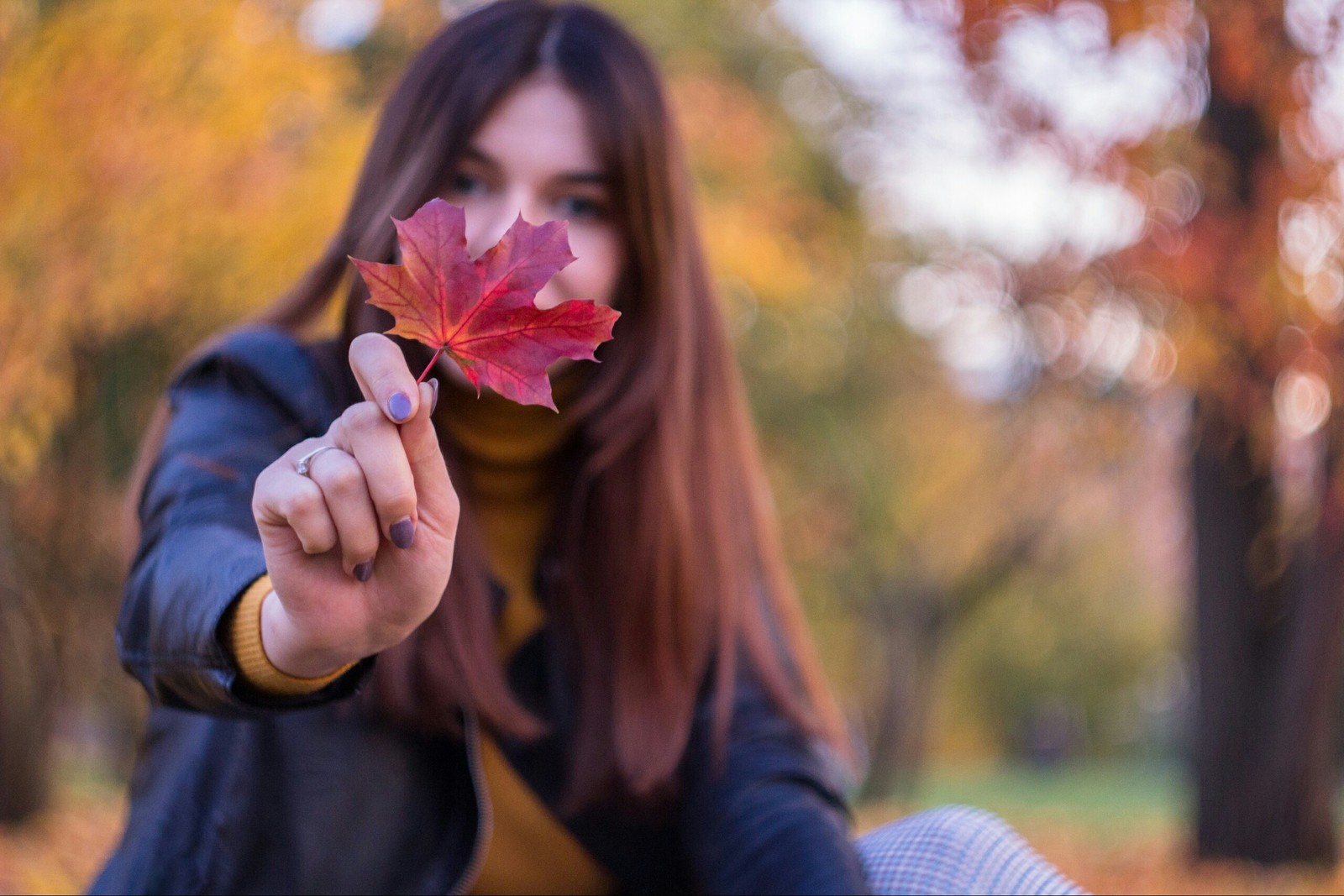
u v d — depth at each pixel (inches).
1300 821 299.7
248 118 171.2
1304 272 201.9
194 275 192.7
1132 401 272.8
